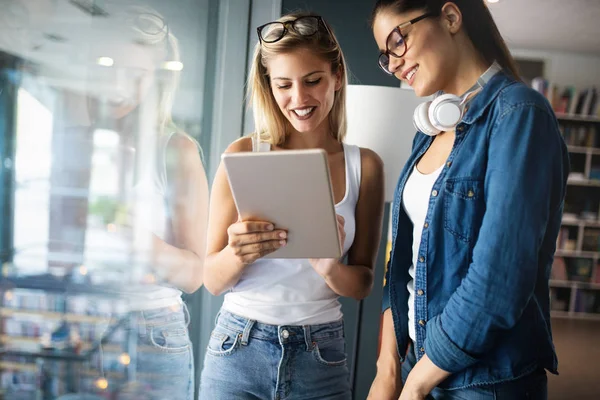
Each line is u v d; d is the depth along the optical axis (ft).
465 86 3.22
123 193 6.17
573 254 9.71
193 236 5.19
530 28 9.11
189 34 6.51
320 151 2.95
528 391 2.97
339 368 4.01
